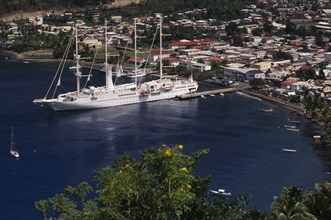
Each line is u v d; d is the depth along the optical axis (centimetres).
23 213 10262
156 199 3778
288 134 15538
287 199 5828
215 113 18162
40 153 13725
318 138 14850
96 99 19038
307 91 18712
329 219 5769
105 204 4078
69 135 15438
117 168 4397
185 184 3834
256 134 15475
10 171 12431
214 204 4331
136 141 14750
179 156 3878
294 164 12912
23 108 18575
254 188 11325
